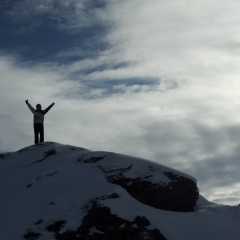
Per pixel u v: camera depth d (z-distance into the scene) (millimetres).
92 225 15500
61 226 15594
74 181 18016
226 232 16000
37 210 16625
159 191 17719
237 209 17781
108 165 18750
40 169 19734
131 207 16203
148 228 15359
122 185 17750
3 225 15992
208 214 16969
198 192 18703
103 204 15984
